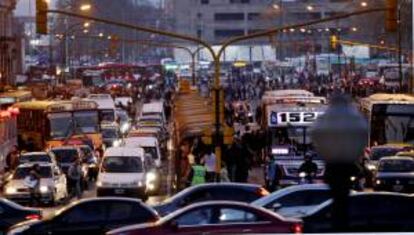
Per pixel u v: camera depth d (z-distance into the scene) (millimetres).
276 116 62719
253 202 42188
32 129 86062
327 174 15453
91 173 74438
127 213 39562
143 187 61781
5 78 158375
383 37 188750
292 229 35438
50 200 59875
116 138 93562
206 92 139875
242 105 116000
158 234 35625
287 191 41875
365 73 181500
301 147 62188
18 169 61906
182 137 62125
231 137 55375
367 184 66500
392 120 73625
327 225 37469
